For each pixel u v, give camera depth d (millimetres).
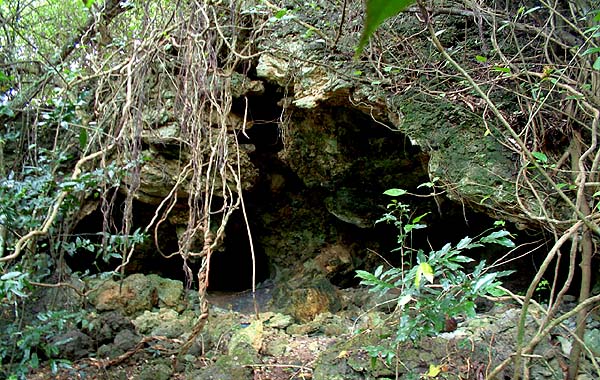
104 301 3338
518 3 2734
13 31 3119
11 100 3070
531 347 1483
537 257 3355
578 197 1783
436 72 2773
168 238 4445
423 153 3178
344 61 3096
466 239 1938
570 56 2557
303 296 3842
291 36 3309
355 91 3088
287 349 2861
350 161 3863
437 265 2037
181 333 3123
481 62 2719
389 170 3857
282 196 4609
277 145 4270
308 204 4602
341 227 4629
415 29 2984
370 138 3674
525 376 1549
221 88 2594
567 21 2213
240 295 4711
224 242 4773
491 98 2693
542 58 2633
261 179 4441
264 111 4070
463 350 2361
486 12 2557
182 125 2453
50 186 2529
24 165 2814
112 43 3123
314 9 3246
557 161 2475
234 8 2709
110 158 3100
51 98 2992
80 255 4172
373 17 292
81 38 3092
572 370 1974
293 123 3799
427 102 2830
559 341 2281
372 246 4617
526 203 2406
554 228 2031
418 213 4070
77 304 3131
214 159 2857
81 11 3594
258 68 3475
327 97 3211
